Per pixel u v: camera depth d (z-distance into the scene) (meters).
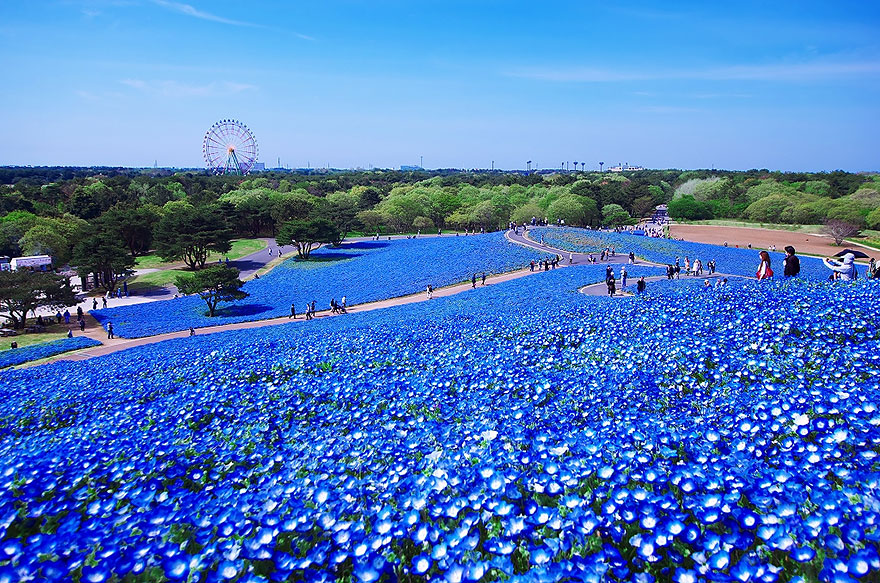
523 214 121.12
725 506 4.35
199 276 49.44
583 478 5.30
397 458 6.64
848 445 5.57
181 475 6.98
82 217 110.81
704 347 11.59
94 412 12.52
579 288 40.47
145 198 128.38
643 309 19.36
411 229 122.88
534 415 8.27
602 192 149.50
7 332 44.50
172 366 18.89
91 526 5.14
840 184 147.25
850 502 4.41
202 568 4.32
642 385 9.55
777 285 20.61
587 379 10.35
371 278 62.97
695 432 6.58
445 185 189.88
